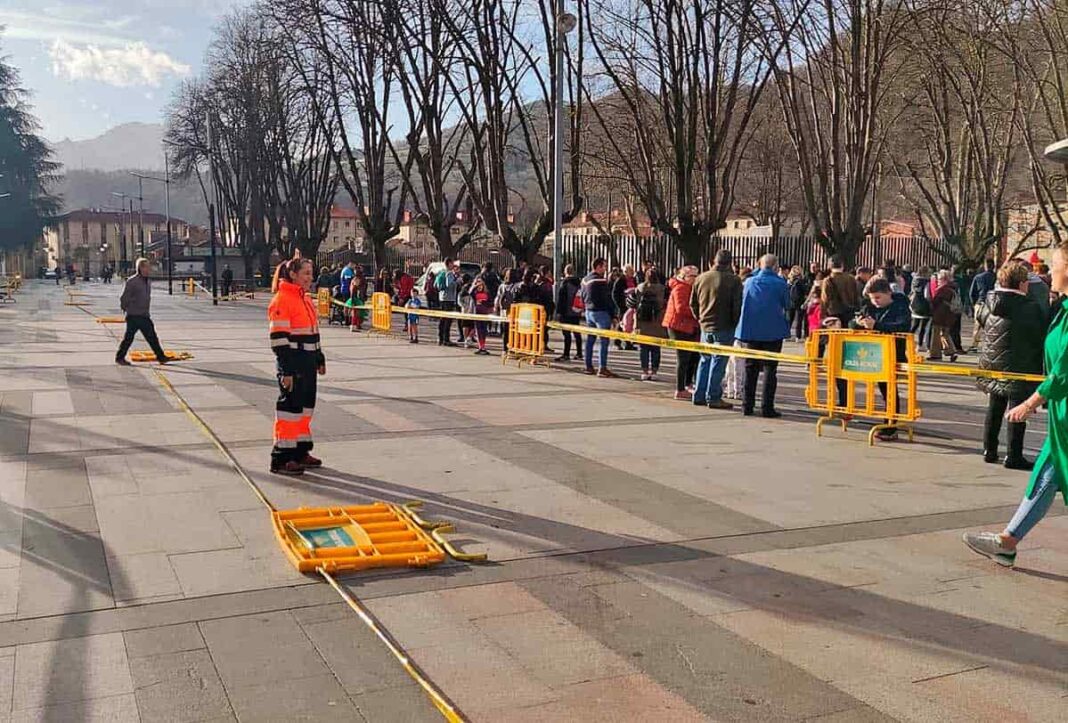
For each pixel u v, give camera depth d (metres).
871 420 10.37
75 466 7.52
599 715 3.53
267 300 44.84
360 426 9.51
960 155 33.22
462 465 7.76
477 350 18.38
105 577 4.95
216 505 6.40
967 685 3.82
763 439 9.15
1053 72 27.77
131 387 12.12
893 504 6.64
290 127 50.81
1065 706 3.64
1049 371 5.02
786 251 29.88
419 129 30.70
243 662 3.95
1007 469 7.85
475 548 5.52
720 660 4.02
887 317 9.38
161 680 3.77
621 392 12.52
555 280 17.25
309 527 5.79
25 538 5.61
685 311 11.67
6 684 3.73
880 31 24.50
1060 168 30.11
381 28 30.06
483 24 25.02
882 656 4.09
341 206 135.50
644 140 25.23
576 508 6.43
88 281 90.19
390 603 4.63
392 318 28.47
